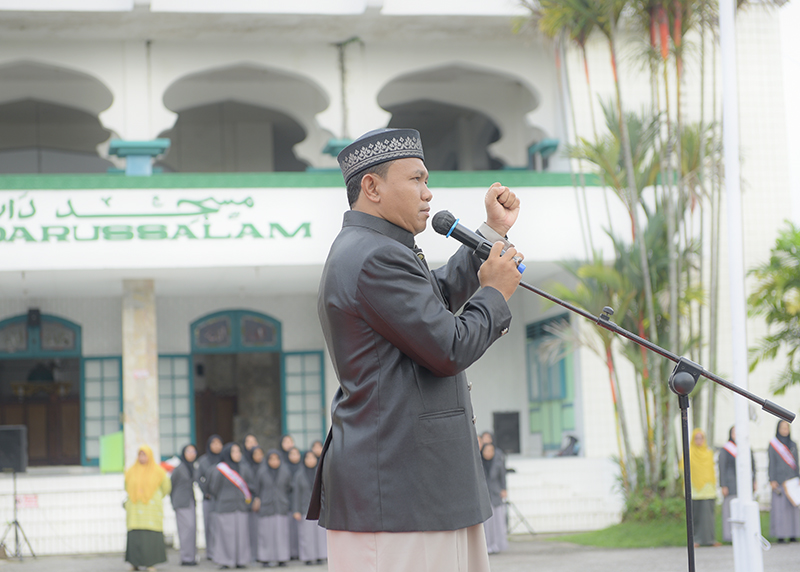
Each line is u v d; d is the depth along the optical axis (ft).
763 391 51.57
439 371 6.34
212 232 45.03
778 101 53.11
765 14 53.36
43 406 63.57
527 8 43.24
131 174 48.11
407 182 6.82
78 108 56.95
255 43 51.42
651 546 37.60
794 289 46.11
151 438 47.34
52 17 47.14
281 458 41.60
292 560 41.91
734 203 25.29
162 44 50.55
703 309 49.85
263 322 59.88
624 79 51.08
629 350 39.96
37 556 43.73
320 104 57.67
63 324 57.67
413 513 6.26
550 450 55.52
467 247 7.76
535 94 53.31
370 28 50.44
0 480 45.70
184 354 58.59
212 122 64.75
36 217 43.98
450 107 63.98
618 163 40.34
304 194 45.83
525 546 41.22
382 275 6.37
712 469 38.81
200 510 46.85
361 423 6.47
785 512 39.60
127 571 37.76
